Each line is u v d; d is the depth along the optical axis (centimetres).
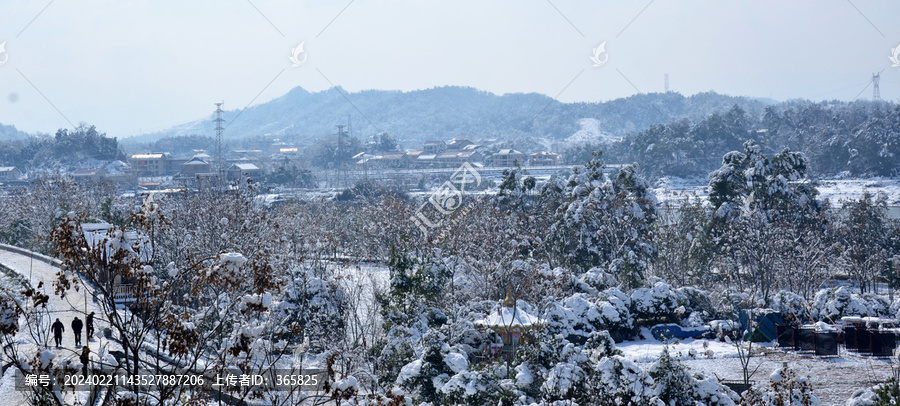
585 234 7269
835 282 7938
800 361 4616
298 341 4038
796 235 7394
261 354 3025
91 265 1712
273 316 3306
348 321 4825
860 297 5556
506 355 4144
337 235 7875
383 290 4797
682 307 4800
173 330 1709
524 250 6706
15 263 6525
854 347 4866
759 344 5119
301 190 18300
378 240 7594
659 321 5697
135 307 1783
